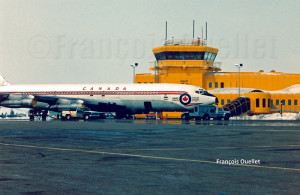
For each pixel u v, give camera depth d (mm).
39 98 79312
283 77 106938
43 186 12453
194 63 100125
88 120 74125
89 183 12930
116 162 17766
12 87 83625
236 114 92625
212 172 15102
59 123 59719
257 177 14094
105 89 78000
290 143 27094
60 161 18047
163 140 29484
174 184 12820
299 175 14516
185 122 64688
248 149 23281
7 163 17375
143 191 11797
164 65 100312
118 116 85812
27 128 45469
